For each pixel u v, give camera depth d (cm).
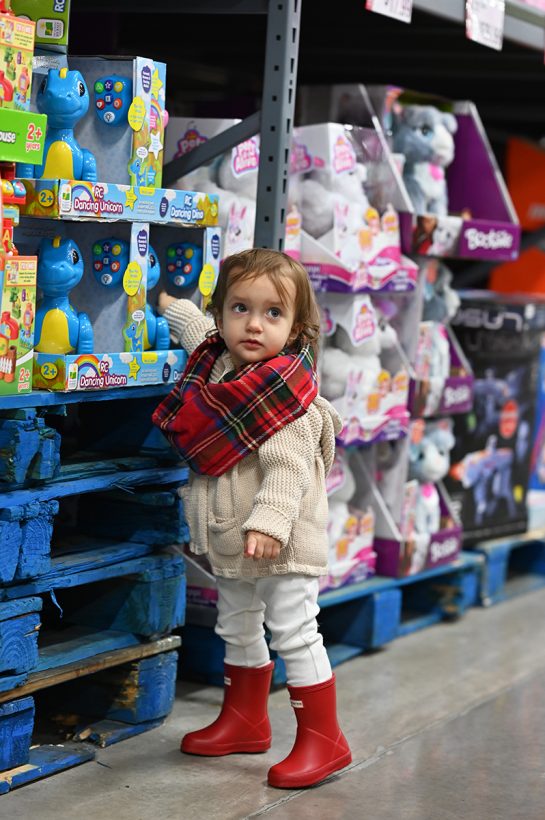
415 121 354
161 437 271
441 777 262
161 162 254
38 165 233
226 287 245
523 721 299
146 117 248
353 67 410
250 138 292
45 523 235
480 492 406
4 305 221
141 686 269
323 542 250
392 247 330
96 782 244
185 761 258
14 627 230
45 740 261
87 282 253
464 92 458
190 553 308
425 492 369
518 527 423
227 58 411
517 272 466
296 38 269
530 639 373
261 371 242
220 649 305
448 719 298
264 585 250
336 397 321
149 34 368
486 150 380
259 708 265
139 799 238
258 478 246
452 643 365
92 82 248
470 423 398
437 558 369
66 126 238
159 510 270
